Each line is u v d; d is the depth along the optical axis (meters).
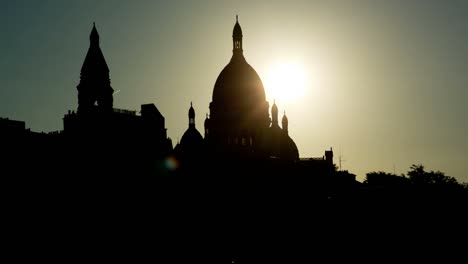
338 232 156.50
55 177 128.25
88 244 125.12
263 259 156.50
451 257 136.88
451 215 144.75
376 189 163.62
